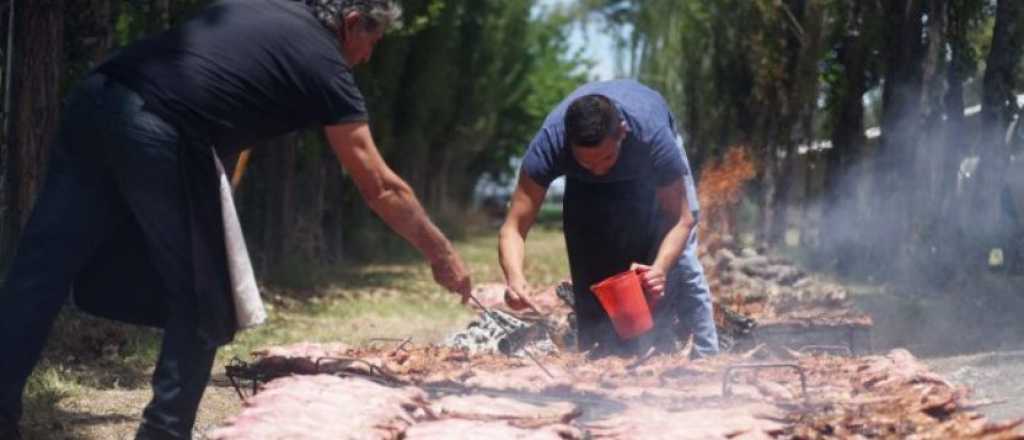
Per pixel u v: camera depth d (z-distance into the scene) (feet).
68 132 15.23
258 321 15.05
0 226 32.30
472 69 105.19
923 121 53.21
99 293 15.89
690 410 14.12
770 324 24.89
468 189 152.15
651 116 20.83
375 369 15.78
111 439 20.18
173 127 14.85
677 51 89.61
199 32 15.24
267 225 59.93
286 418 12.57
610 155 19.45
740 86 80.02
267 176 59.98
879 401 13.69
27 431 20.40
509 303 20.38
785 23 69.92
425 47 85.92
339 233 74.79
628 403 14.34
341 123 15.52
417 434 12.34
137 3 40.83
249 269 15.10
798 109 69.82
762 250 48.60
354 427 12.38
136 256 15.75
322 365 15.97
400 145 89.51
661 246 21.12
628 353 22.77
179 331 15.07
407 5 58.18
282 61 15.21
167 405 15.01
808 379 15.70
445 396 14.96
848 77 62.69
